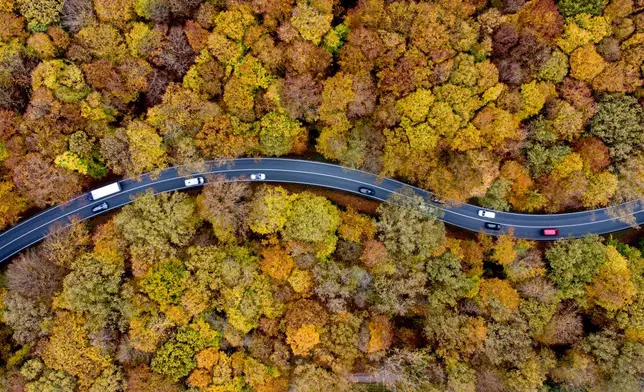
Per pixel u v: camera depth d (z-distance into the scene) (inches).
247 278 2092.8
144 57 2044.8
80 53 1996.8
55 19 1967.3
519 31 2058.3
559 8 2089.1
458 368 2084.2
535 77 2103.8
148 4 1957.4
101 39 1978.3
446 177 2143.2
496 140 2112.5
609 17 2044.8
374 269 2121.1
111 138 2087.8
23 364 2073.1
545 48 2058.3
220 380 2055.9
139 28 1989.4
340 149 2144.4
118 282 2082.9
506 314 2090.3
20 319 2046.0
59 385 2034.9
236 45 2004.2
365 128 2121.1
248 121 2142.0
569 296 2162.9
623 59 2064.5
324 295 2097.7
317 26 1968.5
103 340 2038.6
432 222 2143.2
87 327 2042.3
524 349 2096.5
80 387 2042.3
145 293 2103.8
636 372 2091.5
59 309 2082.9
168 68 2063.2
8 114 2005.4
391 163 2162.9
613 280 2103.8
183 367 2060.8
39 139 2032.5
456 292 2107.5
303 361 2078.0
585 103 2098.9
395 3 1980.8
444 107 2042.3
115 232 2126.0
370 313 2139.5
